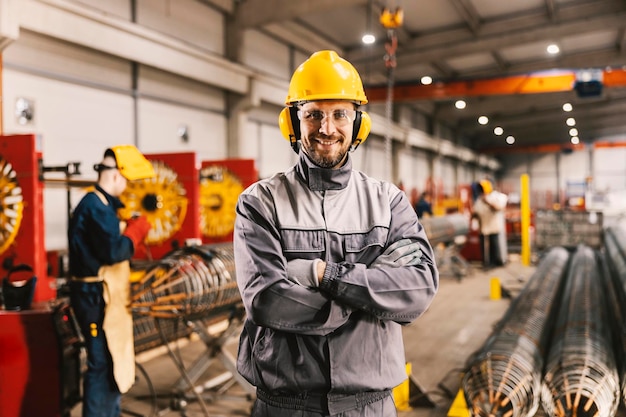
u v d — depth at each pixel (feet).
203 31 30.60
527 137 100.12
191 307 10.77
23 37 20.17
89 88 23.39
